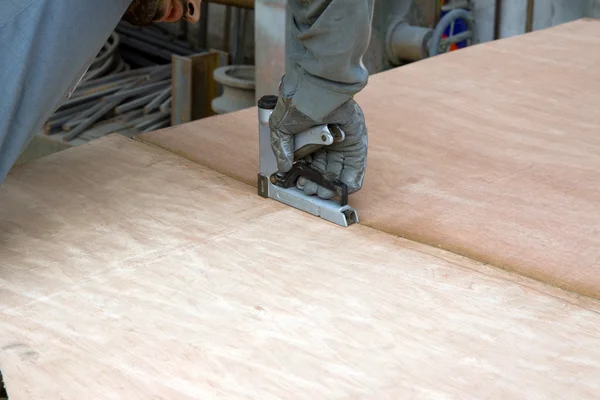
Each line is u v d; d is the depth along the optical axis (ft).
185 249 6.59
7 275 6.19
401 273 6.31
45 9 5.73
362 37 5.95
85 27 5.91
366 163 7.61
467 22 15.28
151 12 6.48
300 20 6.27
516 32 15.53
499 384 5.10
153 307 5.83
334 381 5.11
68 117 16.34
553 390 5.05
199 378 5.11
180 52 20.98
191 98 15.56
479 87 10.30
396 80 10.51
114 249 6.58
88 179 7.79
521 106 9.68
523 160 8.27
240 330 5.59
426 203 7.42
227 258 6.48
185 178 7.86
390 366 5.25
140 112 16.92
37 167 8.00
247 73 14.93
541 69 11.01
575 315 5.81
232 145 8.63
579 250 6.63
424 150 8.49
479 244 6.73
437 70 10.93
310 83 6.35
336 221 7.04
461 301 5.96
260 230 6.92
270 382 5.09
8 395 4.92
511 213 7.23
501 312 5.84
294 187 7.39
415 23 14.97
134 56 21.58
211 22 20.92
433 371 5.21
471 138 8.79
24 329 5.56
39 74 5.85
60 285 6.07
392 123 9.14
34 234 6.78
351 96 6.36
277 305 5.87
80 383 5.05
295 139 6.96
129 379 5.09
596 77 10.68
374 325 5.67
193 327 5.62
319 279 6.21
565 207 7.33
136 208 7.25
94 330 5.57
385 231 6.94
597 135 8.86
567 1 14.84
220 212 7.22
